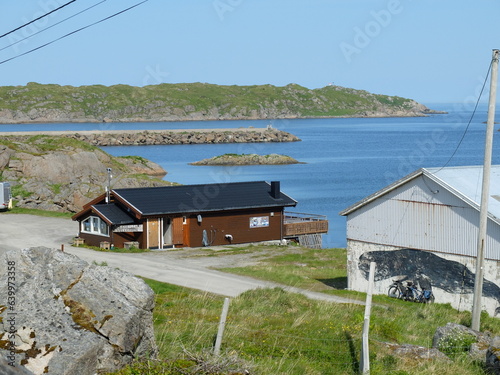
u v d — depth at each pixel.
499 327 22.25
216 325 16.72
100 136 179.38
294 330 16.98
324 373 13.81
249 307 20.83
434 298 27.23
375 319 19.56
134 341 10.67
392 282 28.67
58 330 10.08
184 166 130.62
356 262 30.02
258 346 15.19
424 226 27.66
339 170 125.06
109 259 35.06
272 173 119.38
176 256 38.59
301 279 31.02
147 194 44.06
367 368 13.69
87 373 9.80
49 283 10.95
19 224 47.62
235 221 45.66
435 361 15.12
